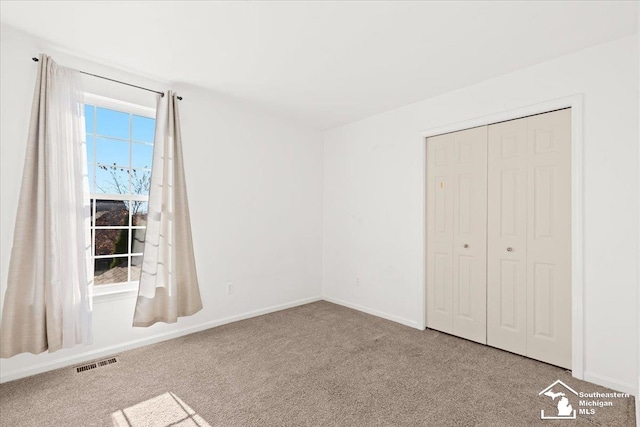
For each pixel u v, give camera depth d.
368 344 2.83
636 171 2.03
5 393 2.02
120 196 2.79
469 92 2.89
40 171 2.17
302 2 1.79
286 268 3.96
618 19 1.90
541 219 2.48
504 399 1.98
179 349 2.70
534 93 2.48
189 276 2.92
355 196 3.98
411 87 2.96
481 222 2.84
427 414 1.83
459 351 2.68
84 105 2.51
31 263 2.18
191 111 3.11
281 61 2.50
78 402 1.94
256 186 3.65
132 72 2.70
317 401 1.96
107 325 2.59
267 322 3.41
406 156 3.41
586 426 1.73
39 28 2.06
